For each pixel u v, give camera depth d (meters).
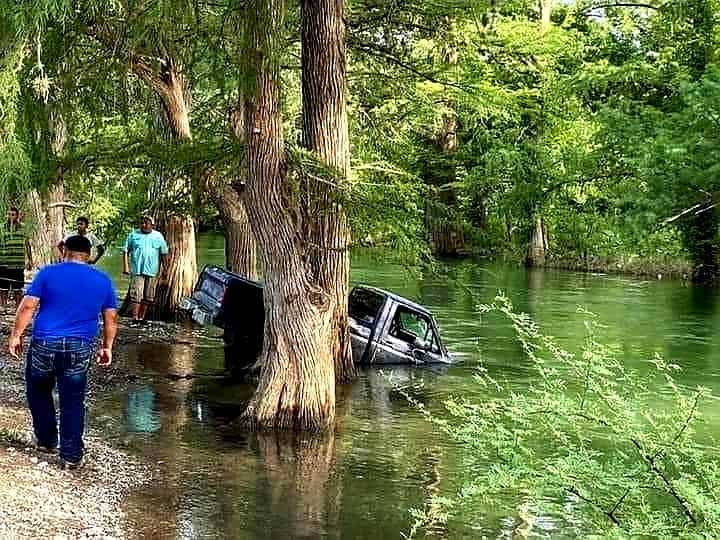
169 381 14.25
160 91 17.12
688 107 15.70
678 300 28.84
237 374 14.93
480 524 8.60
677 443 5.74
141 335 18.31
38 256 20.61
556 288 32.06
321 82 13.81
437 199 15.95
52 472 9.01
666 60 20.11
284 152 11.60
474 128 36.06
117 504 8.45
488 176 23.30
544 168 20.95
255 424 11.57
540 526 8.56
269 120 11.40
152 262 20.48
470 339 20.22
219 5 11.53
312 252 14.91
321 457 10.59
